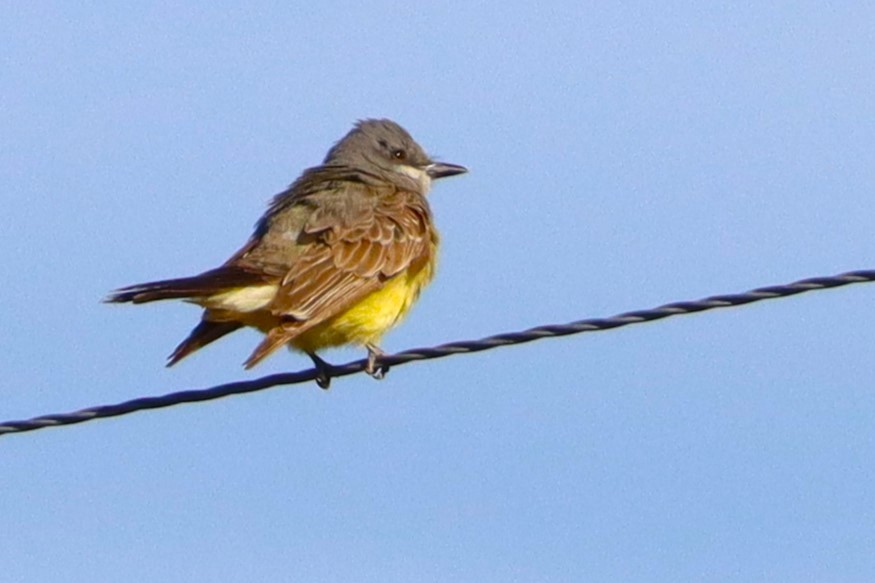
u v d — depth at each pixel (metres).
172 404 9.46
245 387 9.66
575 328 9.10
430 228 12.61
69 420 9.44
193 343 10.65
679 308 8.80
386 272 11.77
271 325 11.30
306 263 11.34
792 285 8.57
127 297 10.41
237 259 11.66
